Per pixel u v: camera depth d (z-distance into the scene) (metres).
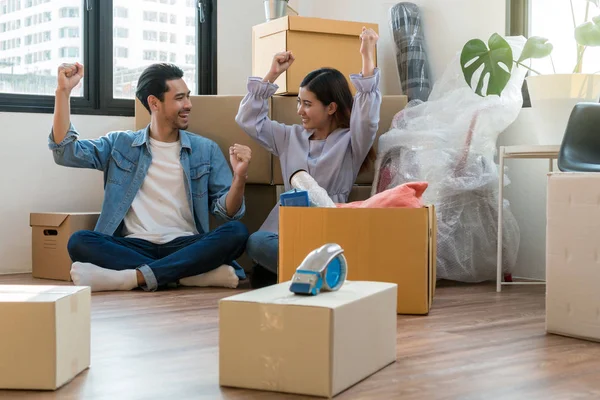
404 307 2.22
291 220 2.30
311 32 3.34
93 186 3.78
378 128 3.26
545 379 1.45
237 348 1.38
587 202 1.84
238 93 4.19
